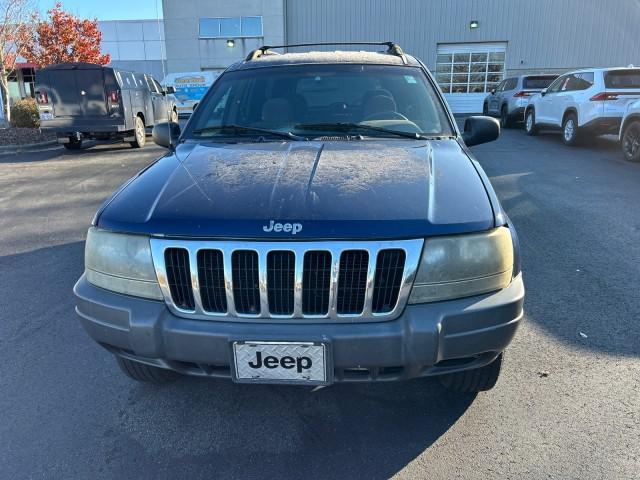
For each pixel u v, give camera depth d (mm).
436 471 2199
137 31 35250
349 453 2328
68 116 12094
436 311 2021
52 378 2965
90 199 7434
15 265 4805
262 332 2023
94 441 2439
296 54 3928
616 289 3965
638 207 6312
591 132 11062
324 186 2246
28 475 2225
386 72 3586
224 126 3352
